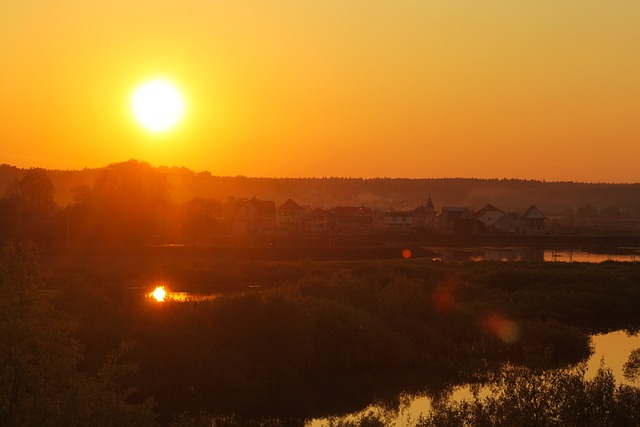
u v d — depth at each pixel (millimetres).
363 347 67375
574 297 101312
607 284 114125
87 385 31875
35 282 33188
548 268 136125
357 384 61156
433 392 59094
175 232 191750
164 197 187250
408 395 58281
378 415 52938
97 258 150375
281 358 63000
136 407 33531
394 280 93000
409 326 73812
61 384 31531
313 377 63062
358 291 79688
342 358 65875
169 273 125000
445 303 82562
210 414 53156
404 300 79688
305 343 64500
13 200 195500
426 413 53031
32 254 34312
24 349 31203
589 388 43500
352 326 68375
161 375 58406
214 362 60219
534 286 111562
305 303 71000
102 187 184500
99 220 171250
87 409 31172
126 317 62812
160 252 161125
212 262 142500
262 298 67500
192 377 58531
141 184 182875
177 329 63250
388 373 64562
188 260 153250
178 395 56219
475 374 63781
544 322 87062
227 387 58531
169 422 50906
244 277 126812
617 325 92812
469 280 117688
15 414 30109
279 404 55719
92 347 56375
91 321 59781
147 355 58594
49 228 174000
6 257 33719
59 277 82062
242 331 64062
